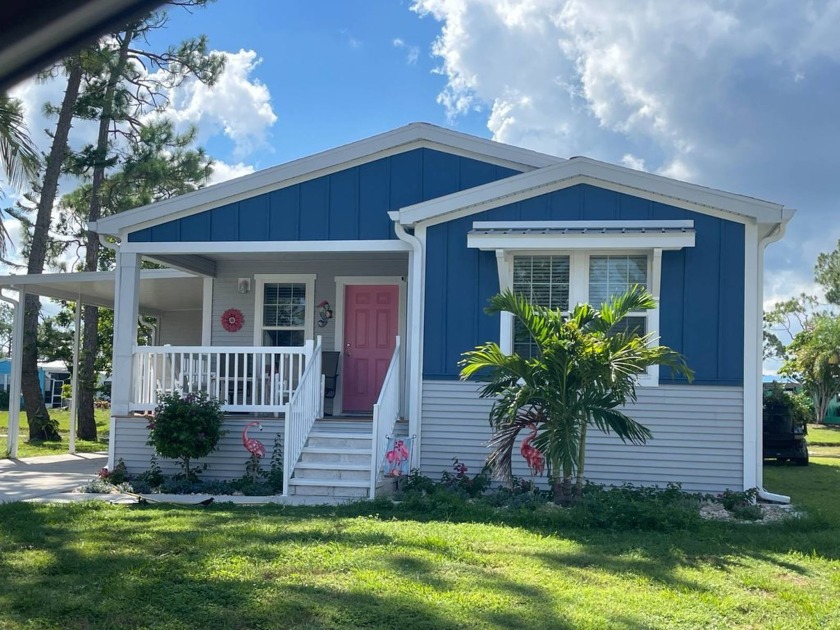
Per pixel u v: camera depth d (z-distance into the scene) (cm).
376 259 1463
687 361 1066
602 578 618
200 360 1205
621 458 1077
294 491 1034
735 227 1067
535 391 873
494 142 1198
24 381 2027
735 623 527
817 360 3506
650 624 514
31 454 1652
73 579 594
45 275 1470
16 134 1276
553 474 919
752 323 1059
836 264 4303
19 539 720
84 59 1969
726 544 759
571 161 1092
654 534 789
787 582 629
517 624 507
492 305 922
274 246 1224
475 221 1122
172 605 536
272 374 1188
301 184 1231
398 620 511
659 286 1064
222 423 1153
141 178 2306
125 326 1233
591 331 904
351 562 639
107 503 935
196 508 917
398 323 1448
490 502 948
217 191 1234
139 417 1195
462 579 602
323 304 1467
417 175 1212
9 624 504
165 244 1243
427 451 1118
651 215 1083
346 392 1448
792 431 1742
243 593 557
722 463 1056
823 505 1065
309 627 500
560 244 1066
